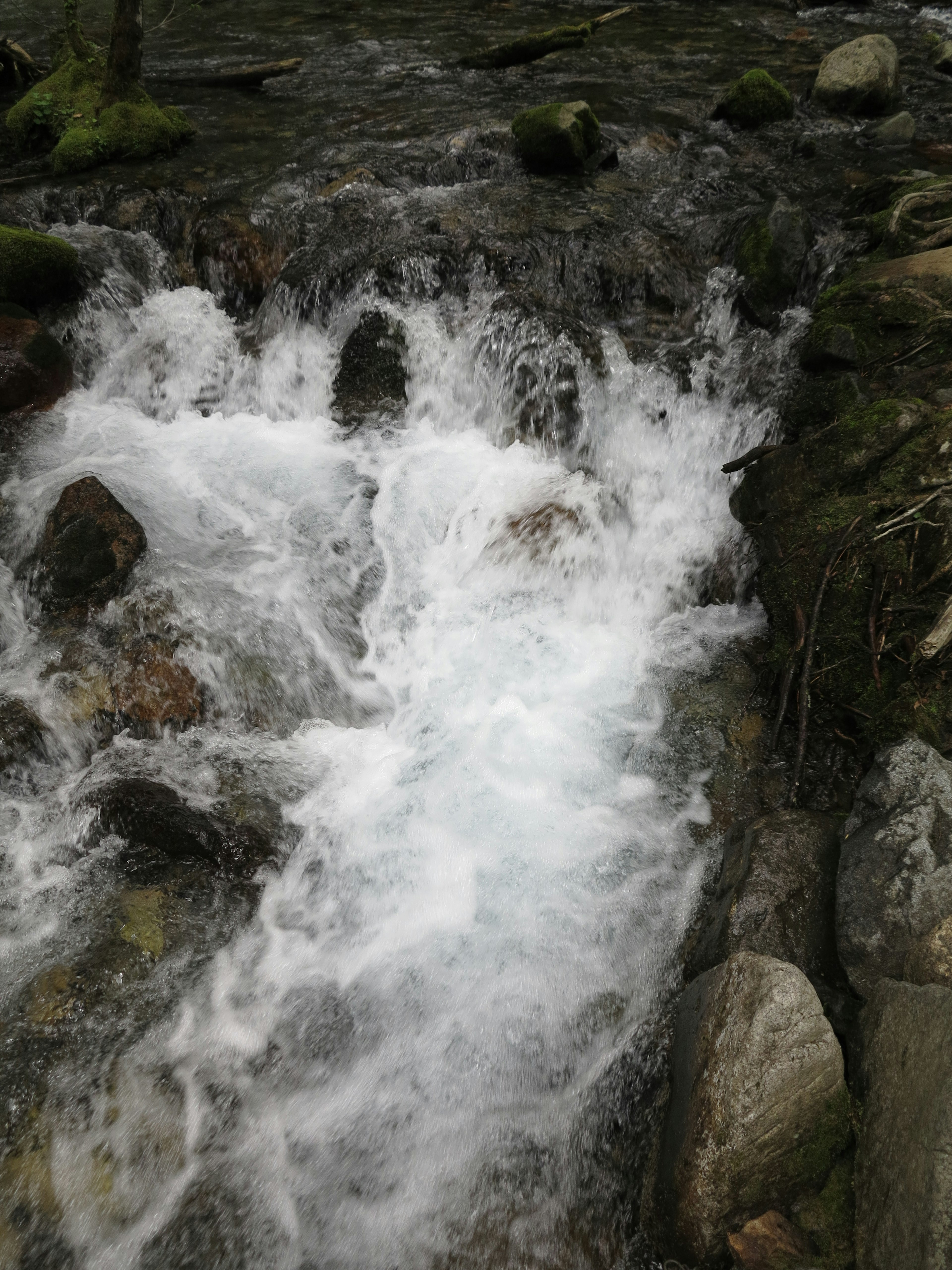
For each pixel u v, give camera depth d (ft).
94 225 22.82
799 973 8.67
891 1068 8.36
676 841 12.17
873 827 10.54
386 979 10.93
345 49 35.99
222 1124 9.63
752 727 13.39
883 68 27.89
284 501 17.40
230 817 12.28
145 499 16.79
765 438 16.72
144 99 26.48
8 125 26.61
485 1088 9.99
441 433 18.90
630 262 20.11
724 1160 7.98
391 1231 8.98
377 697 14.73
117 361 20.57
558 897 11.62
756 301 18.85
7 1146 9.15
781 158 25.43
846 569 13.29
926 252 17.99
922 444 13.66
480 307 19.80
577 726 13.83
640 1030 10.24
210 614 14.76
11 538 15.83
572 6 42.29
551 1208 9.13
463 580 16.28
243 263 21.66
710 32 37.58
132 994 10.56
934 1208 7.03
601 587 16.15
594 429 18.15
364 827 12.49
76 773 13.07
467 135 25.45
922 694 12.12
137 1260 8.71
